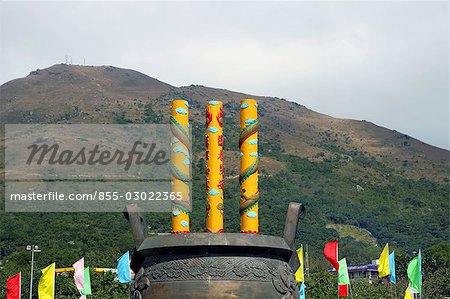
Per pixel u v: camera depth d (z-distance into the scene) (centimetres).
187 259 1508
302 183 18700
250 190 1669
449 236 16575
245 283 1493
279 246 1544
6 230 11962
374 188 19225
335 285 7512
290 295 1538
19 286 4531
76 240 11875
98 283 7300
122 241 11831
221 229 1656
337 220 16975
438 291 8144
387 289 7688
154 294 1512
